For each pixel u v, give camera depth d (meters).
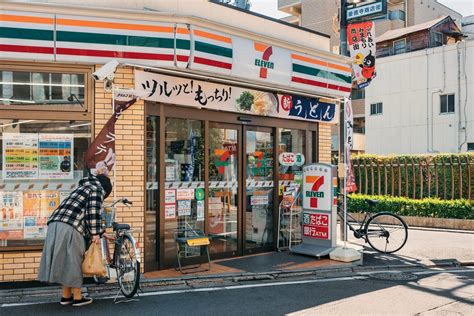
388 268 8.16
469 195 13.02
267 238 9.38
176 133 7.92
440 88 25.38
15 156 6.82
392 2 35.44
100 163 6.73
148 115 7.46
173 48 7.10
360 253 8.50
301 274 7.57
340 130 10.38
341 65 9.98
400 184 14.48
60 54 6.62
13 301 5.94
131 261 6.04
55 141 6.96
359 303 5.91
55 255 5.52
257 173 9.18
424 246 10.11
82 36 6.70
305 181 9.15
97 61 6.80
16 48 6.46
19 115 6.78
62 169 6.98
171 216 7.80
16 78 6.77
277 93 9.20
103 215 6.63
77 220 5.66
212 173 8.45
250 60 8.10
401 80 27.05
